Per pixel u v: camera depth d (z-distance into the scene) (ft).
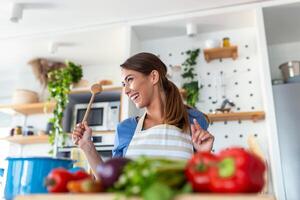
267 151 7.54
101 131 8.27
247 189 1.84
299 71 7.84
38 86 11.18
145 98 4.45
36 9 8.23
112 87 8.48
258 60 8.14
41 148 10.18
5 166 3.15
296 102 7.24
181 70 8.83
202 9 8.20
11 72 11.72
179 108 4.40
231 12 8.03
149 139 4.02
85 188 2.01
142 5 8.08
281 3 7.69
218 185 1.87
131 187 1.82
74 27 9.09
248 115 7.55
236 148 2.05
